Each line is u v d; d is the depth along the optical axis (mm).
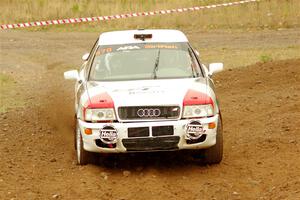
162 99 21469
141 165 23125
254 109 31422
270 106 31703
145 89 22234
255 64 42969
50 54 60781
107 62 24453
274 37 63438
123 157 24172
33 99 38562
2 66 54594
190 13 76312
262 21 71812
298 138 25109
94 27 76438
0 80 46094
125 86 22703
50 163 23672
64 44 66625
